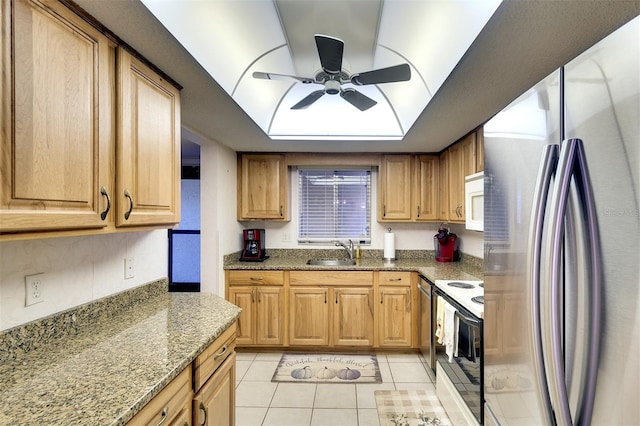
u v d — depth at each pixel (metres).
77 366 1.00
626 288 0.65
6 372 0.96
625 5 1.02
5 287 1.05
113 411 0.78
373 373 2.65
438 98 1.81
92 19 1.10
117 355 1.09
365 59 2.05
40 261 1.18
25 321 1.12
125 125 1.25
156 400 0.94
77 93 1.04
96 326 1.37
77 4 1.04
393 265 3.11
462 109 2.00
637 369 0.62
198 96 1.81
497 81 1.60
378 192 3.48
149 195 1.40
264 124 2.54
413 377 2.58
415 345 2.99
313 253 3.65
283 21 1.67
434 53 1.61
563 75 0.82
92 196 1.10
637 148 0.63
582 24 1.14
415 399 2.27
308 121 2.84
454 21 1.35
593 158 0.73
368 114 2.82
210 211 2.91
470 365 1.69
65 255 1.29
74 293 1.33
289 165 3.49
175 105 1.63
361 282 3.03
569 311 0.76
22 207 0.86
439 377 2.25
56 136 0.96
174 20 1.21
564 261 0.78
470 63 1.42
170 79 1.58
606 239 0.69
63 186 0.98
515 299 1.01
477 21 1.20
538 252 0.82
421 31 1.57
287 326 3.06
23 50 0.86
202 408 1.21
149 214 1.40
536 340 0.82
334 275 3.04
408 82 2.12
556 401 0.76
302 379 2.56
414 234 3.64
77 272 1.35
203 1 1.32
